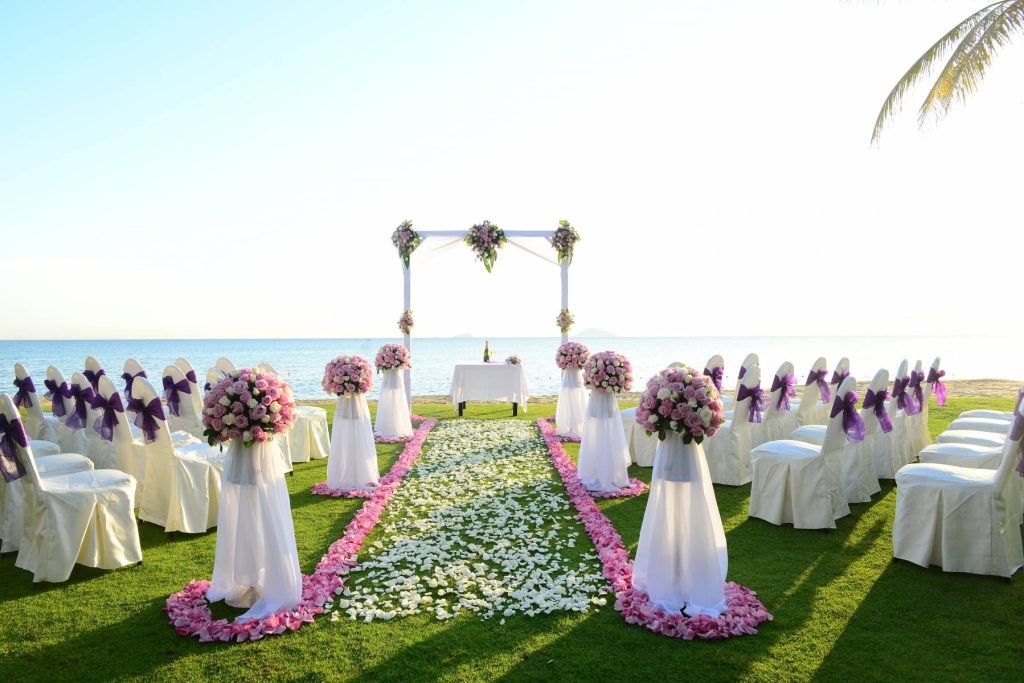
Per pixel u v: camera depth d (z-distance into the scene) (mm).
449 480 6086
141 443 5023
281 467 3436
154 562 4000
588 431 5918
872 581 3592
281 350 68562
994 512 3596
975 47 7520
